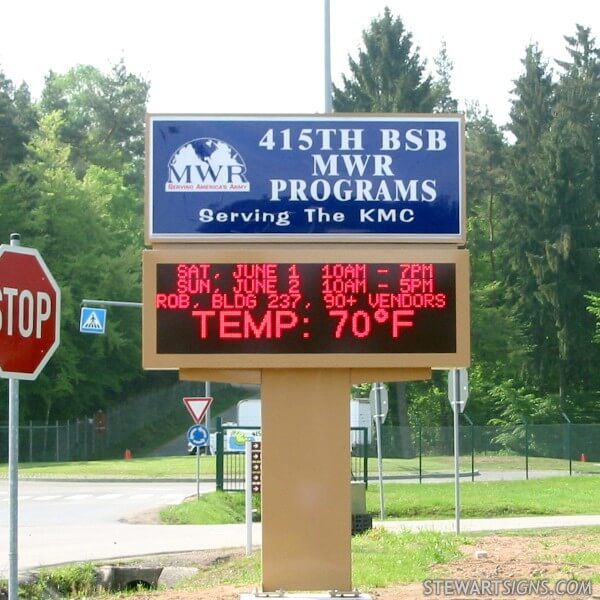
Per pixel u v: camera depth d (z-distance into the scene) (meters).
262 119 14.82
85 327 54.91
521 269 91.50
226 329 14.39
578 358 89.38
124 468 61.12
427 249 14.68
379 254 14.59
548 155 90.50
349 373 14.62
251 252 14.52
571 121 95.31
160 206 14.66
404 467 60.12
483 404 92.12
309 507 14.41
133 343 92.06
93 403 93.31
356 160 14.84
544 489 43.72
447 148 14.91
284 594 14.15
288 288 14.49
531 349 91.00
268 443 14.48
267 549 14.35
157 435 94.69
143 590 20.39
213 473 57.50
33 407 89.19
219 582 19.55
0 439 78.38
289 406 14.54
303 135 14.83
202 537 27.92
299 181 14.78
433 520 33.50
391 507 37.03
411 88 86.50
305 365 14.40
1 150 95.12
